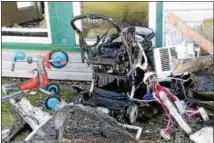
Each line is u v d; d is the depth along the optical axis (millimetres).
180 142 3080
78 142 2969
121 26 4457
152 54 3740
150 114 3656
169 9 4191
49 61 4023
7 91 4480
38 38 4711
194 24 4191
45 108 3984
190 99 3488
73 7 4438
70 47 4598
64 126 3047
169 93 3381
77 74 4754
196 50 3760
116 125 3156
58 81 4828
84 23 4492
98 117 3133
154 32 4203
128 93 3553
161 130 3281
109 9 4422
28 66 4922
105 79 3670
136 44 3432
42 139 3121
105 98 3574
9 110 4004
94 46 3625
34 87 4160
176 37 4105
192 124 3209
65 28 4539
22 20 6719
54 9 4484
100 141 2979
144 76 3494
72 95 4355
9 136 3373
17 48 4816
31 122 3443
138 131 3348
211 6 4094
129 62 3424
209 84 3395
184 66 3479
